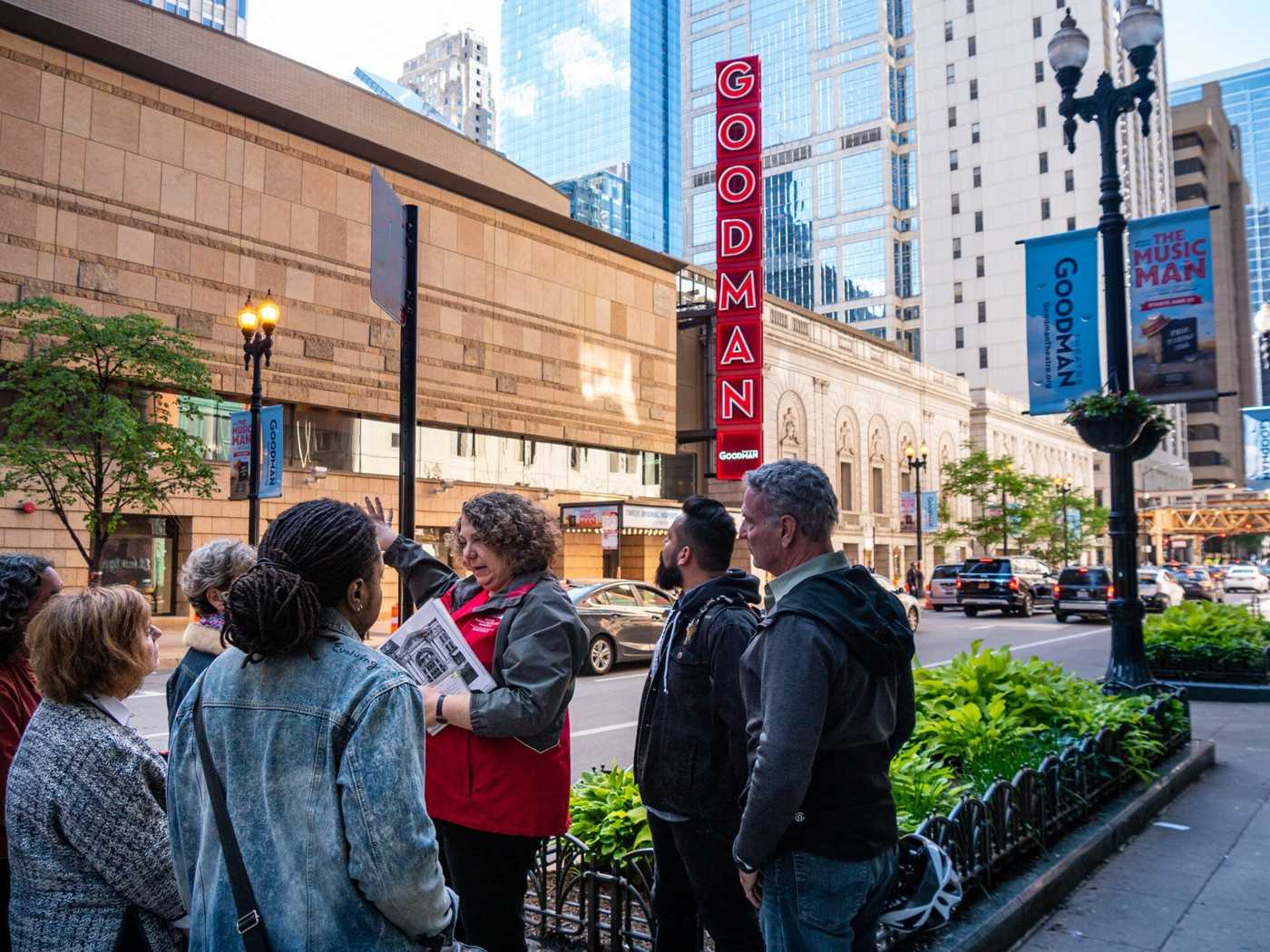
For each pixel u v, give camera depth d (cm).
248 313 1589
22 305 1551
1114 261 984
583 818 442
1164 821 619
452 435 2684
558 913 407
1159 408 955
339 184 2391
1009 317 8706
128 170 1953
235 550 340
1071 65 984
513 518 308
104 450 1662
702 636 294
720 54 11206
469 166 2991
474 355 2731
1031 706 657
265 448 1581
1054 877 468
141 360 1639
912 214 9894
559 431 2995
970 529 4762
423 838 176
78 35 1852
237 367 2134
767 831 225
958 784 512
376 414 2456
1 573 285
